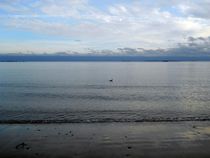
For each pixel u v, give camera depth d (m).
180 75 86.38
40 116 22.44
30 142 13.27
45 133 15.01
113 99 34.00
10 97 35.12
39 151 11.96
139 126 16.88
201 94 39.34
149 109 26.41
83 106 28.28
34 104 29.42
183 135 14.69
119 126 16.88
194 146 12.75
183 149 12.32
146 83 57.09
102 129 16.03
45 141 13.43
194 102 31.56
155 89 46.06
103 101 32.22
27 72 101.94
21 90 43.22
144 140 13.70
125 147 12.55
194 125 17.20
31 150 12.09
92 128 16.31
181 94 39.31
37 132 15.23
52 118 21.42
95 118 21.30
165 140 13.71
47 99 33.62
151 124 17.55
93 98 34.88
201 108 27.19
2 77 71.50
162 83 57.06
